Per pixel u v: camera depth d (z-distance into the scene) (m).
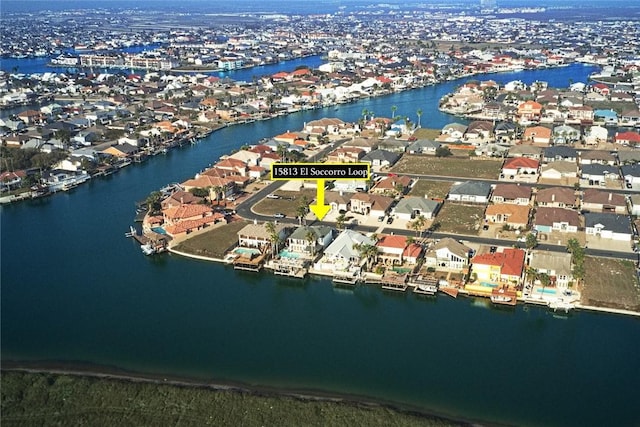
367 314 131.12
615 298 130.12
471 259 146.75
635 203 179.00
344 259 148.12
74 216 192.88
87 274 151.38
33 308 134.75
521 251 148.38
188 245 163.88
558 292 132.75
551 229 165.75
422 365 111.81
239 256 155.25
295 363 112.75
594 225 162.50
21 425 95.50
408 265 148.25
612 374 108.56
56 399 101.06
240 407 98.50
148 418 96.25
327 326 126.50
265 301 137.62
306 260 152.75
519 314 129.25
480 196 191.88
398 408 99.19
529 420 96.56
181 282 146.62
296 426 94.31
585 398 101.94
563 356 114.19
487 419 96.75
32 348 118.31
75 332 124.56
